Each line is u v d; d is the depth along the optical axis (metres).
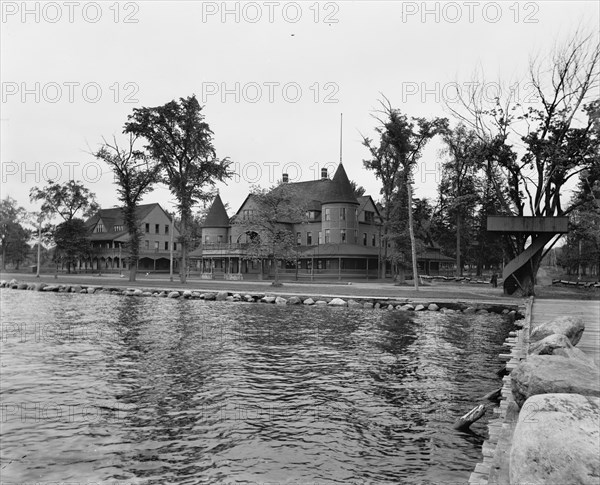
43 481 7.44
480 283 61.72
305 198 77.19
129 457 8.36
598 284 55.19
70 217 82.06
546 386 6.62
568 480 3.83
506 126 39.56
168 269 104.56
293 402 11.45
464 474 7.79
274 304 36.56
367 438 9.30
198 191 58.09
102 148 58.22
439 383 13.27
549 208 39.44
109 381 13.16
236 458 8.36
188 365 15.18
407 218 55.25
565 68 37.69
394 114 53.06
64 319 26.73
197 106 56.88
